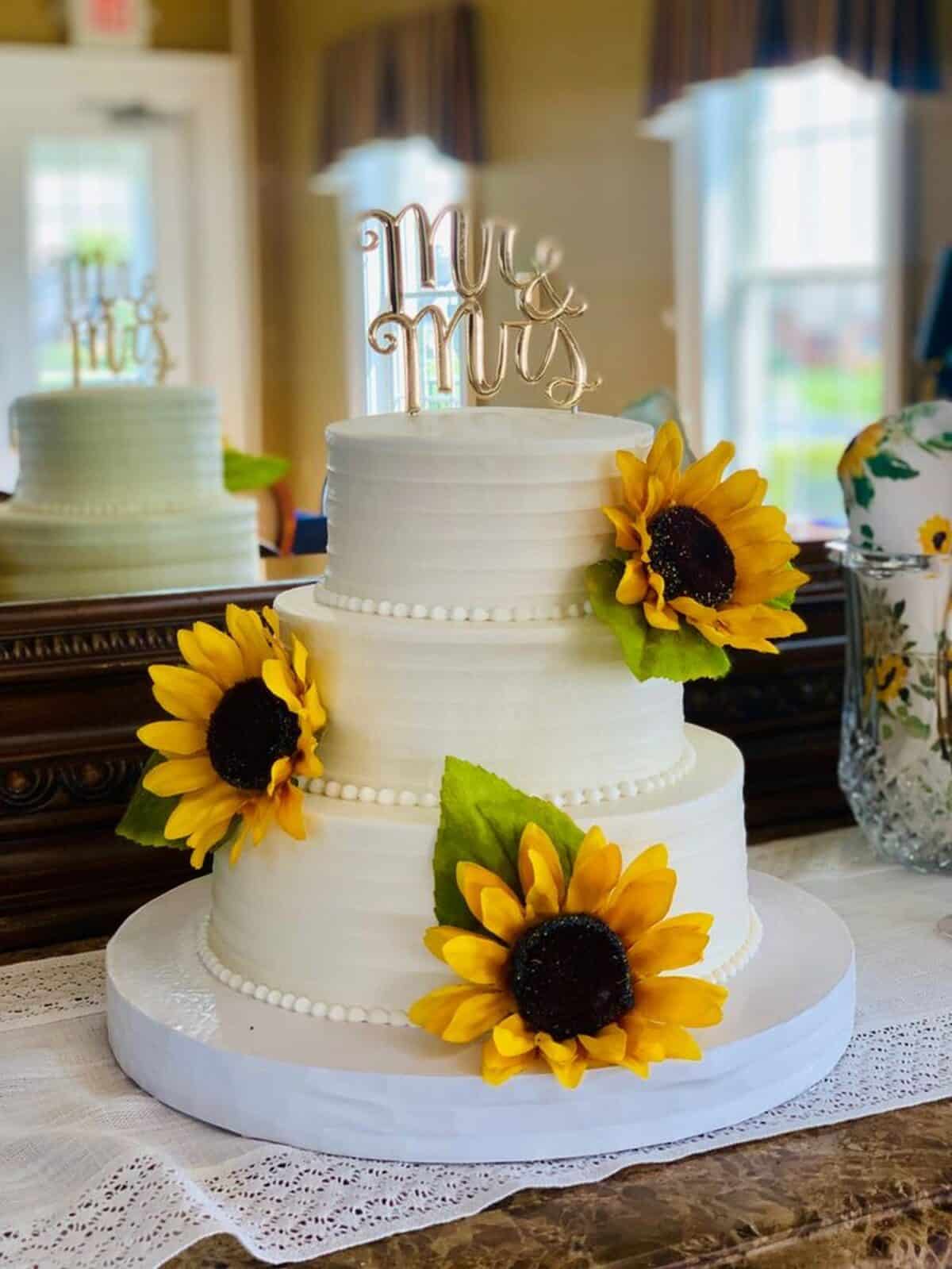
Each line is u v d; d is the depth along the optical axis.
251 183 1.35
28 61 1.29
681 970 0.79
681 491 0.79
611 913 0.74
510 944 0.73
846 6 1.66
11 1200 0.71
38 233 1.29
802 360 1.63
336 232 1.39
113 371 1.30
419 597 0.79
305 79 1.39
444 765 0.76
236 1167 0.73
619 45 1.54
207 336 1.32
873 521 1.15
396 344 0.89
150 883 1.14
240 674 0.79
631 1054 0.71
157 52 1.33
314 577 1.30
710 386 1.59
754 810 1.33
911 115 1.70
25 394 1.26
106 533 1.24
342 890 0.77
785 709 1.37
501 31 1.49
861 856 1.21
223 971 0.84
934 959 0.98
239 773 0.77
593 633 0.78
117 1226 0.69
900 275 1.69
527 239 1.51
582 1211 0.70
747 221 1.62
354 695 0.79
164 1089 0.79
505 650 0.77
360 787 0.80
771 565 0.78
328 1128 0.74
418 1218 0.69
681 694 0.86
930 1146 0.76
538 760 0.78
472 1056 0.74
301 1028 0.77
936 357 1.71
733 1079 0.76
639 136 1.55
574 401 0.90
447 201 1.48
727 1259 0.68
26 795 1.11
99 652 1.15
